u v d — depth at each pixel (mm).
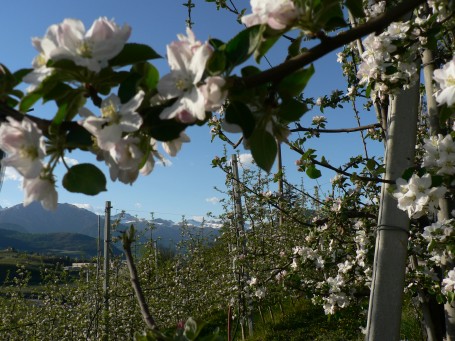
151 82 904
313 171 3232
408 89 2488
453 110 1381
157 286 9953
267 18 894
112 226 9828
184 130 915
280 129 999
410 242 3521
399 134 2482
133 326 8773
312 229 4531
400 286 2348
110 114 851
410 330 5461
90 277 10273
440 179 1846
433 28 2090
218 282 10219
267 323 8805
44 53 886
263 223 8516
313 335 7547
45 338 8625
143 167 999
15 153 836
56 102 905
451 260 3115
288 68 915
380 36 2217
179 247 12039
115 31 874
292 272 4777
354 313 5332
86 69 879
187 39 880
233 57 889
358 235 4176
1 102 895
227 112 924
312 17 912
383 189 2486
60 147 876
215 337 980
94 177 891
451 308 3059
